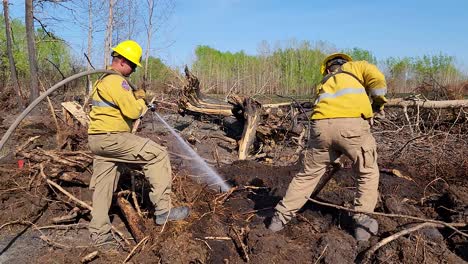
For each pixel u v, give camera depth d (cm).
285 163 672
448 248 353
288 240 363
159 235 368
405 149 668
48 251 372
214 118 974
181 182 469
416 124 820
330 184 483
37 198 463
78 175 491
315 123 349
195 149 742
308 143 368
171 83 1181
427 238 357
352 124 334
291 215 371
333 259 329
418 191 477
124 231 413
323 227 394
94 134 367
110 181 386
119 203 427
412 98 897
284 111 1028
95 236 384
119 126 367
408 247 327
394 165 571
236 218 423
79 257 355
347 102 336
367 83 349
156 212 390
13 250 376
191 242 353
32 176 502
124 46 387
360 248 343
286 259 334
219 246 358
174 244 344
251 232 365
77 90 1367
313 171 361
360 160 348
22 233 412
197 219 401
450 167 550
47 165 500
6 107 1167
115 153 371
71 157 515
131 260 348
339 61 376
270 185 509
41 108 1062
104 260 352
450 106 828
